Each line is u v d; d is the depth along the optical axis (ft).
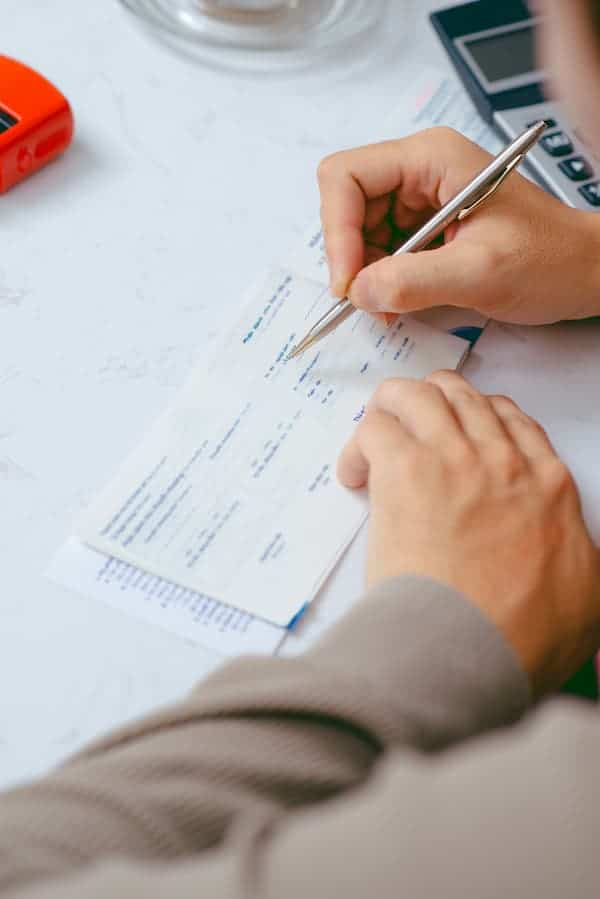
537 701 1.73
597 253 2.22
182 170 2.46
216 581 1.87
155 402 2.09
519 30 2.69
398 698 1.43
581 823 1.04
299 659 1.51
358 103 2.64
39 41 2.63
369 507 1.97
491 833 1.04
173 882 1.09
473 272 2.10
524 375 2.20
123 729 1.46
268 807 1.33
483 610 1.67
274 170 2.49
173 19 2.71
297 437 2.05
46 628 1.81
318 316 2.24
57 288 2.24
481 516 1.81
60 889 1.13
